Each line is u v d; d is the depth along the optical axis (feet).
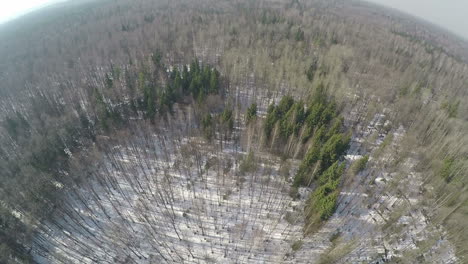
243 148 199.21
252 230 148.97
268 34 350.23
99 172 182.91
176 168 186.91
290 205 160.45
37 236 143.23
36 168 161.99
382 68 283.38
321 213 129.39
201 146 200.95
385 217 152.76
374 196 164.76
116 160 192.95
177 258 137.28
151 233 148.25
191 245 142.82
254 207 161.99
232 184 176.14
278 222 152.15
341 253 127.44
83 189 172.04
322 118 179.42
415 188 169.07
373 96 242.17
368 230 145.79
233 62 268.21
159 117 214.07
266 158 187.42
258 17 437.17
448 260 129.49
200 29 359.66
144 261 136.05
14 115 225.15
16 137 188.75
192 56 312.50
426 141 199.41
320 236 142.82
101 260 135.64
